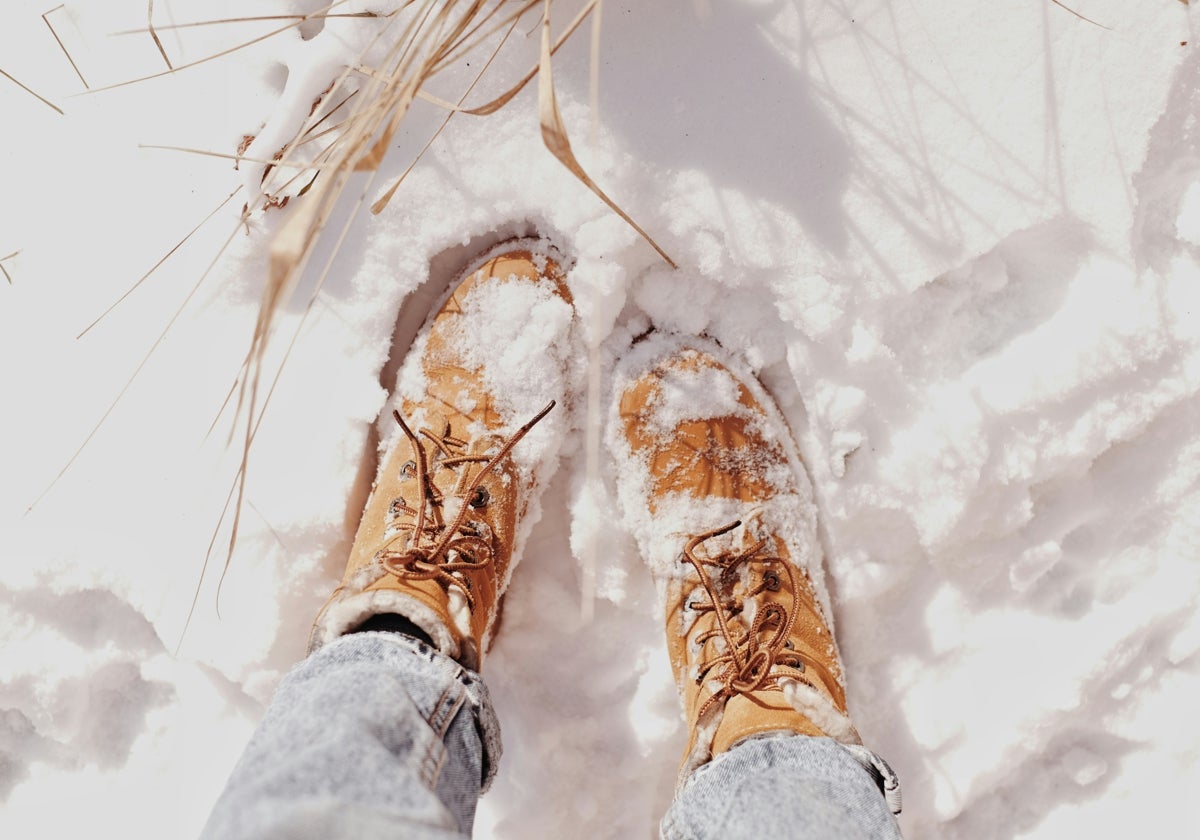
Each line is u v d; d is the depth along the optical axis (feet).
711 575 3.59
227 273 3.57
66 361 3.66
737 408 3.68
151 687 3.84
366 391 3.55
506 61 3.37
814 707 3.08
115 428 3.62
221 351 3.60
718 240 3.42
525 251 3.65
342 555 3.66
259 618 3.52
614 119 3.37
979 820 3.83
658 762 3.71
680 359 3.70
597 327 2.97
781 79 3.36
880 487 3.58
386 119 3.43
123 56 3.61
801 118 3.37
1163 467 3.70
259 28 3.51
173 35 3.57
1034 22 3.34
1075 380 3.48
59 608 3.70
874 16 3.34
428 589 3.07
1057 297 3.58
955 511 3.53
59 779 3.86
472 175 3.44
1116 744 3.80
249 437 2.34
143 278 3.38
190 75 3.57
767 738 2.95
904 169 3.38
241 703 3.76
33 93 3.45
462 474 3.46
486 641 3.61
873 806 2.68
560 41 2.45
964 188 3.39
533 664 3.79
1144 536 3.76
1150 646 3.77
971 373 3.58
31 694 3.70
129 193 3.63
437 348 3.68
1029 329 3.59
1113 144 3.38
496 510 3.51
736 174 3.38
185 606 3.55
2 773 3.89
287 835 2.05
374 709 2.46
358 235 3.51
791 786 2.67
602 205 3.39
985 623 3.76
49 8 3.63
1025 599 3.76
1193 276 3.57
